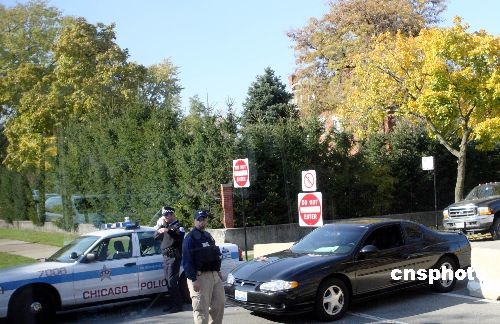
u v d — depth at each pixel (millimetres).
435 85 20609
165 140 21062
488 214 18156
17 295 9078
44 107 34188
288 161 20219
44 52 44656
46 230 29219
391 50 22672
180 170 19656
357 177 22422
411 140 25156
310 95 38562
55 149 30547
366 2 37125
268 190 19422
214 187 18688
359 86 24172
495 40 20469
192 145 19312
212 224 18844
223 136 18984
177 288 9984
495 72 20266
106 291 9781
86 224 25141
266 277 8672
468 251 10930
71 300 9461
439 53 20516
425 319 8750
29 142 34188
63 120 33438
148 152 21594
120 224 11328
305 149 20781
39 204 29703
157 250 10508
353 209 22562
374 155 23906
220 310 7656
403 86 22141
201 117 19531
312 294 8547
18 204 33500
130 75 35000
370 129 23516
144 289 10195
